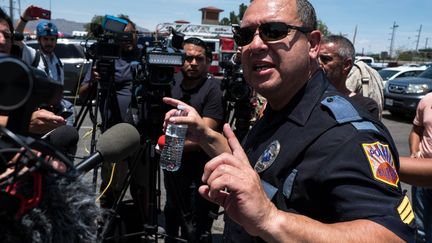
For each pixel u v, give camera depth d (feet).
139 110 9.37
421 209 8.69
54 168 2.37
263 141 4.68
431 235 8.57
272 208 3.33
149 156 9.29
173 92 10.46
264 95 4.74
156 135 9.29
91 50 10.95
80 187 2.51
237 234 4.74
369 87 11.81
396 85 38.37
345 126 3.87
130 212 10.16
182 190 10.14
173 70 9.17
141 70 9.55
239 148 3.82
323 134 3.91
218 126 10.23
